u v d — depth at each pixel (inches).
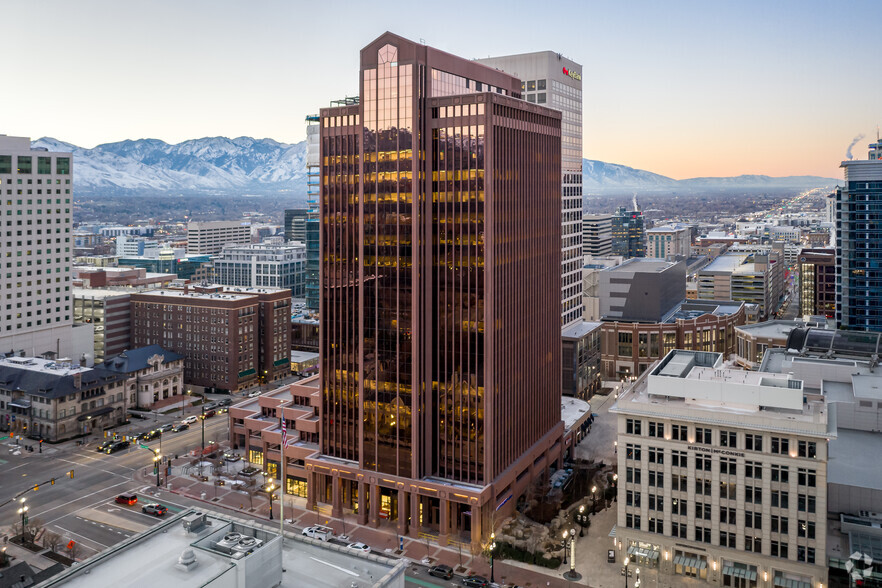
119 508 6230.3
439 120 5536.4
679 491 5044.3
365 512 5930.1
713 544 4968.0
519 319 6082.7
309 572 3297.2
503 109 5610.2
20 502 6318.9
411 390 5615.2
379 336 5718.5
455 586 4995.1
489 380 5502.0
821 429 4586.6
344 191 5856.3
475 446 5585.6
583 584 4990.2
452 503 5644.7
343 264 5900.6
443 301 5605.3
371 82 5629.9
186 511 3484.3
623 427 5182.1
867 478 5246.1
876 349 7696.9
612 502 6333.7
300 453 6397.6
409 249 5546.3
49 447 7755.9
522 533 5615.2
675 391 5123.0
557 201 6904.5
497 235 5561.0
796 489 4697.3
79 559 5319.9
